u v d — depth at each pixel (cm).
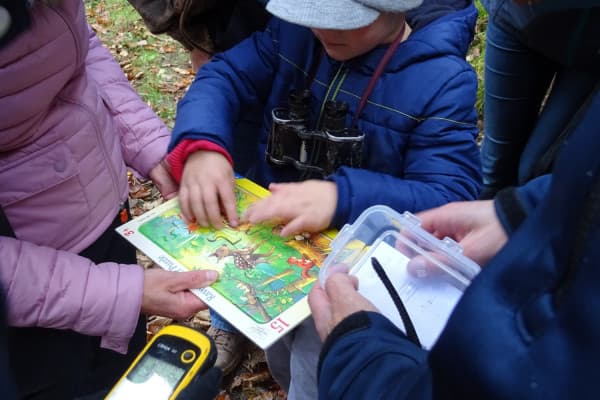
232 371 198
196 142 134
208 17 182
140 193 296
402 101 131
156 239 123
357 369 74
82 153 126
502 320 44
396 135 133
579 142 43
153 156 148
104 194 136
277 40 153
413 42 133
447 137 128
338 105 130
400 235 109
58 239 126
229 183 130
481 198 198
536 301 43
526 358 41
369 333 80
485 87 175
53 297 109
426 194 125
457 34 134
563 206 43
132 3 188
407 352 75
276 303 107
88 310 111
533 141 152
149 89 393
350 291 92
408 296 100
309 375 125
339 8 119
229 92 150
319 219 120
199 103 143
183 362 99
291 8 121
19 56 100
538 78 162
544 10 111
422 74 130
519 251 46
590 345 38
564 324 40
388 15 128
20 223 119
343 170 126
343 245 108
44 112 115
